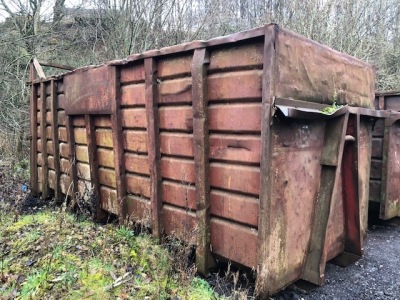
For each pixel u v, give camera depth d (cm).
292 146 261
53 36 1138
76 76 429
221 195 283
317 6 1167
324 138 297
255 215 259
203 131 280
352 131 313
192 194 308
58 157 510
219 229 288
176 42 1146
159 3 1116
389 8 1295
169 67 313
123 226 377
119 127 377
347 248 342
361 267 347
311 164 284
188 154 307
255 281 268
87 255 327
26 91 960
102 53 1207
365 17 1244
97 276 290
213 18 1190
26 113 941
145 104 340
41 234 378
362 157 358
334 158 287
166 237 339
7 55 982
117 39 1123
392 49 1225
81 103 424
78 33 1234
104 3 1147
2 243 359
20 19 1061
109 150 405
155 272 298
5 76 950
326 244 286
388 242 419
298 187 272
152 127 329
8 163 780
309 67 273
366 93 371
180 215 323
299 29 1161
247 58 253
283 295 286
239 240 272
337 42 1162
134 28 1105
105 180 418
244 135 262
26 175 708
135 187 374
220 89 273
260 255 249
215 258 302
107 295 265
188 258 320
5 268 304
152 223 346
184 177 313
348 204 332
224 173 278
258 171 253
